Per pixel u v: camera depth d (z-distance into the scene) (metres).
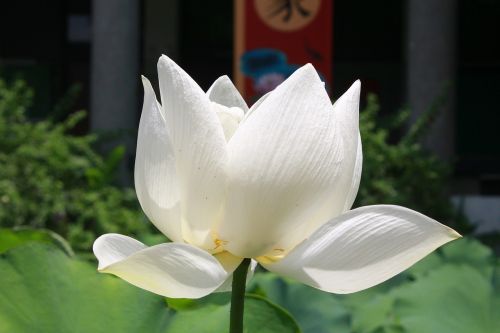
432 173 3.49
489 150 6.24
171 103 0.74
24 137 3.36
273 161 0.73
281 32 3.76
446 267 1.20
